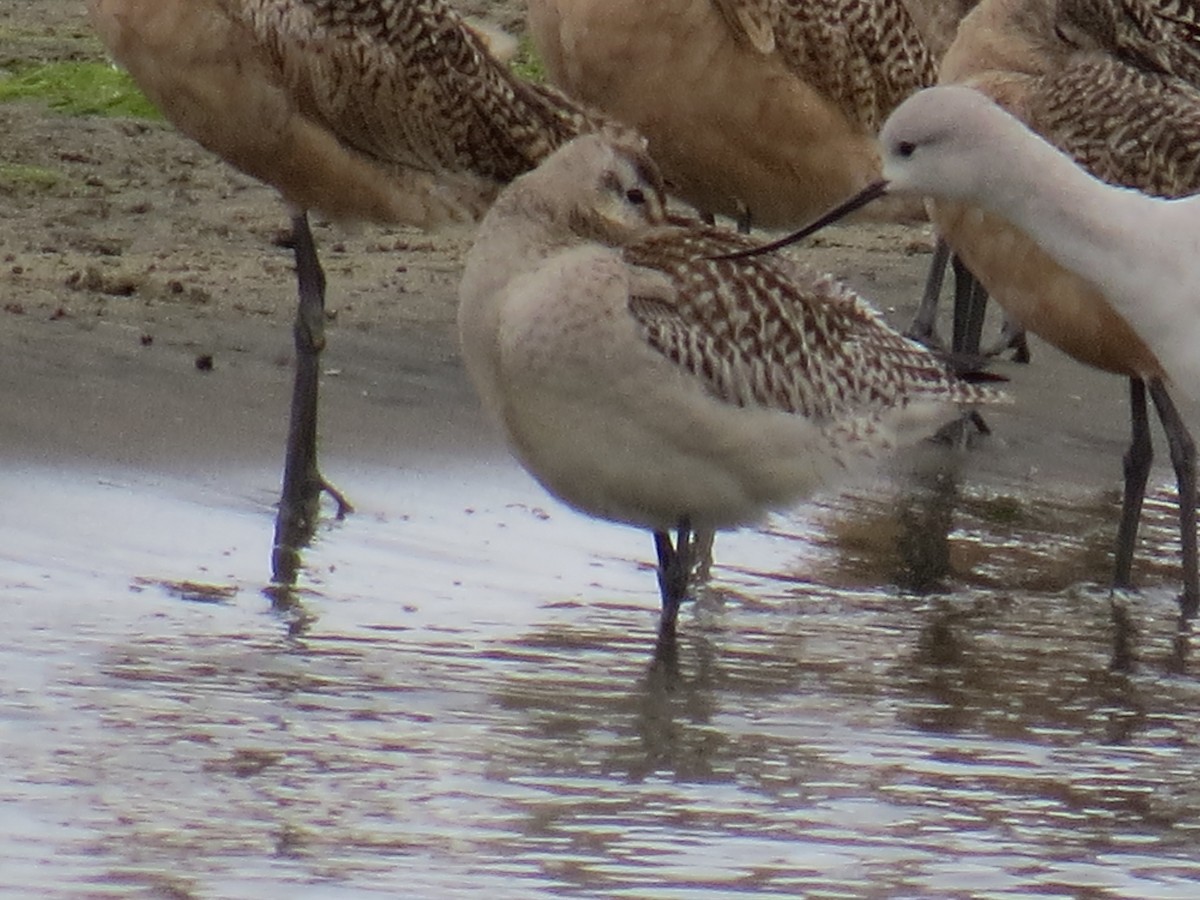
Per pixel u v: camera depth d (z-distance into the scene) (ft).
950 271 65.31
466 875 29.01
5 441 45.80
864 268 65.72
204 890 28.19
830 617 41.75
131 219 63.67
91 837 29.63
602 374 38.01
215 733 33.53
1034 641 41.04
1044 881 29.84
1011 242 44.52
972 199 41.11
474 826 30.63
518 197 39.22
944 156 40.86
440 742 33.73
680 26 51.83
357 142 47.98
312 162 47.96
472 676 36.81
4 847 29.14
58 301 54.60
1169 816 32.32
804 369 39.93
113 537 42.39
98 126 72.28
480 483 47.39
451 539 44.19
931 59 55.16
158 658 36.58
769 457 39.68
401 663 37.22
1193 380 40.83
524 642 38.83
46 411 47.55
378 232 65.10
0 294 54.65
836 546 46.19
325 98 47.16
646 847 30.19
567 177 39.22
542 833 30.48
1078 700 37.58
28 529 42.16
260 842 29.76
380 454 48.24
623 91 52.80
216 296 56.65
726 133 53.21
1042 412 55.72
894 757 34.17
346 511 44.96
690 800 31.96
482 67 48.78
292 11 46.47
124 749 32.68
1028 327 45.98
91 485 44.47
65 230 61.93
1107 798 32.91
